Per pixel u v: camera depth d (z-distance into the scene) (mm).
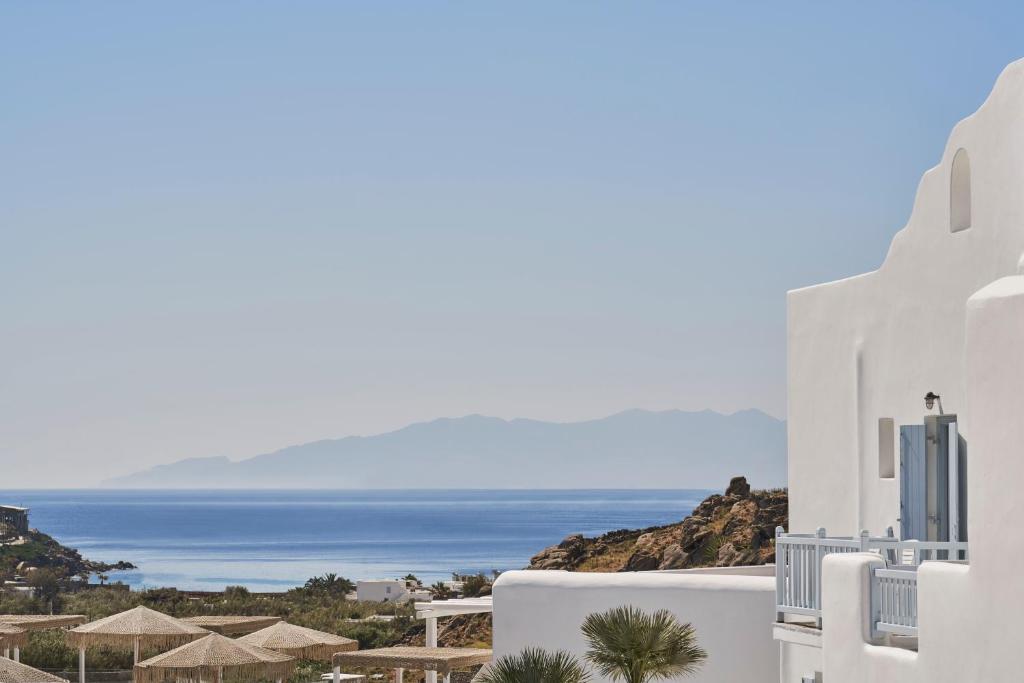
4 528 120562
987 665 13469
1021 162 16859
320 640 31953
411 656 26953
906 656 14914
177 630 31812
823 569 16828
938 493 19078
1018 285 13695
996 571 13398
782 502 50156
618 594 21172
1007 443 13320
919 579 14750
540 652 18594
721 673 20391
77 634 31953
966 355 14062
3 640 32469
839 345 21906
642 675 18688
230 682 39281
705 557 48562
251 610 68625
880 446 20672
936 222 19281
